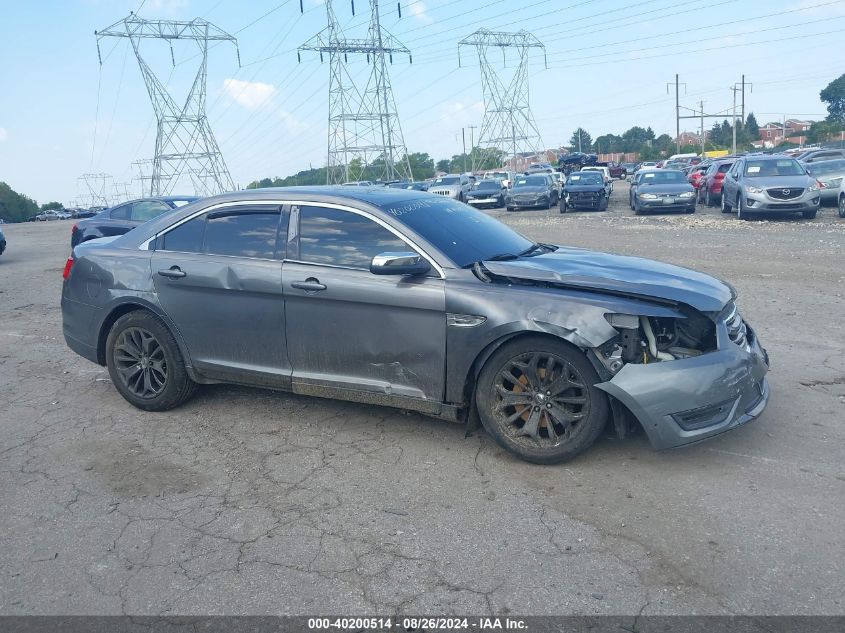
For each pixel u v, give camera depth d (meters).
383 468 4.43
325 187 5.26
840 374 5.82
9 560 3.56
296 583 3.27
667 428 4.02
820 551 3.33
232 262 5.11
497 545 3.51
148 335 5.47
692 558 3.32
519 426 4.46
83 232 15.33
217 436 5.05
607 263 4.85
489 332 4.30
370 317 4.65
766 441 4.56
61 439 5.12
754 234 15.49
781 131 130.75
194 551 3.57
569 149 142.38
